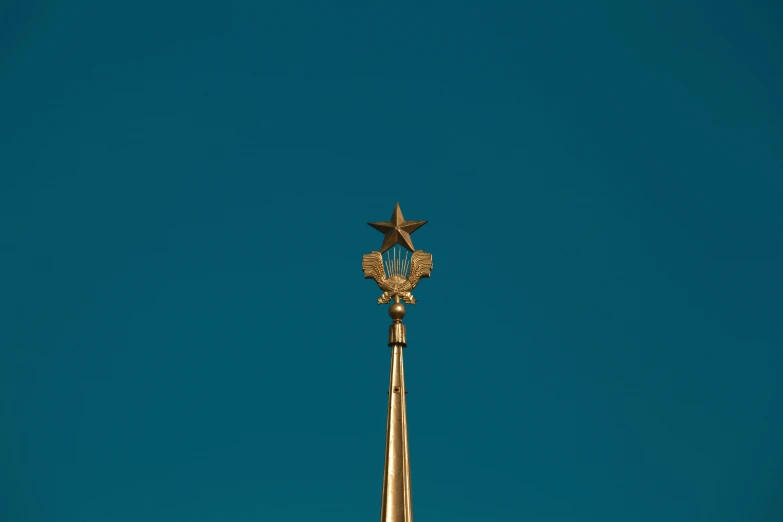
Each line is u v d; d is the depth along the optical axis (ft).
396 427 88.79
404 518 83.82
